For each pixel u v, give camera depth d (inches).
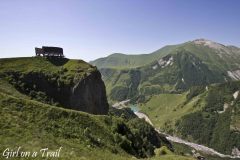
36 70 6766.7
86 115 3289.9
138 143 3969.0
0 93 2536.9
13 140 1617.9
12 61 6968.5
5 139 1596.9
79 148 2078.0
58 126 2485.2
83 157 1758.1
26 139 1713.8
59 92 6742.1
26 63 7135.8
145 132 6934.1
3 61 6870.1
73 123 2790.4
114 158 2162.9
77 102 6909.5
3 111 2143.2
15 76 6304.1
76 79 7106.3
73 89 6929.1
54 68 7303.2
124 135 3649.1
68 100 6811.0
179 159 2817.4
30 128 1993.1
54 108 2842.0
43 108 2679.6
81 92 7037.4
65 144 2025.1
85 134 2684.5
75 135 2484.0
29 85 6343.5
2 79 5910.4
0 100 2389.3
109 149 2755.9
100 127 3228.3
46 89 6599.4
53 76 6914.4
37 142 1728.6
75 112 3120.1
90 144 2452.0
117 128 3690.9
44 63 7381.9
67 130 2503.7
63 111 2906.0
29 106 2554.1
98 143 2689.5
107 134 3189.0
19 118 2134.6
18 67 6742.1
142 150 3917.3
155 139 7263.8
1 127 1753.2
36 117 2415.1
